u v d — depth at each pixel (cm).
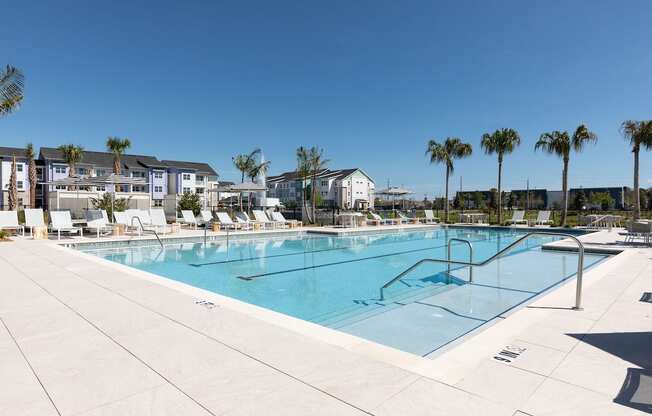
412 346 405
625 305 420
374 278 775
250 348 289
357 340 308
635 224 1138
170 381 235
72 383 231
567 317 375
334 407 204
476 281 725
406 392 221
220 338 310
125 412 199
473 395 217
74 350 284
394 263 968
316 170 2438
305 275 809
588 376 243
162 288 489
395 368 254
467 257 1072
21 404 206
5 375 242
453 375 244
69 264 671
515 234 1833
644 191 4653
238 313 381
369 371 249
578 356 276
